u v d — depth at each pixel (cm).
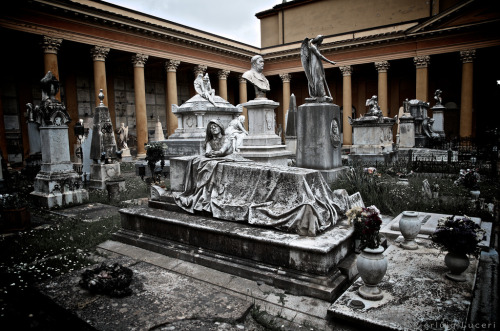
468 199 860
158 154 1218
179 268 500
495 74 3131
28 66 2509
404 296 377
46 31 2125
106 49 2452
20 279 490
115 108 3098
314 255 414
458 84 3297
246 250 474
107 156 1262
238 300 392
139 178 1502
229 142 646
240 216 527
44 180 948
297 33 4097
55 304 384
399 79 3612
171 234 566
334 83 3978
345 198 560
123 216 641
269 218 498
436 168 1454
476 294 387
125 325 340
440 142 2128
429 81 3425
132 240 608
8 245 621
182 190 639
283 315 377
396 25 3114
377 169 1348
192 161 628
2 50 2364
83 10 2258
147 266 484
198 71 3209
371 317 337
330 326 354
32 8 2048
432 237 431
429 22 2870
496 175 1238
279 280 429
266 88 1209
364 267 366
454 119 3325
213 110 1522
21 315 401
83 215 844
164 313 362
